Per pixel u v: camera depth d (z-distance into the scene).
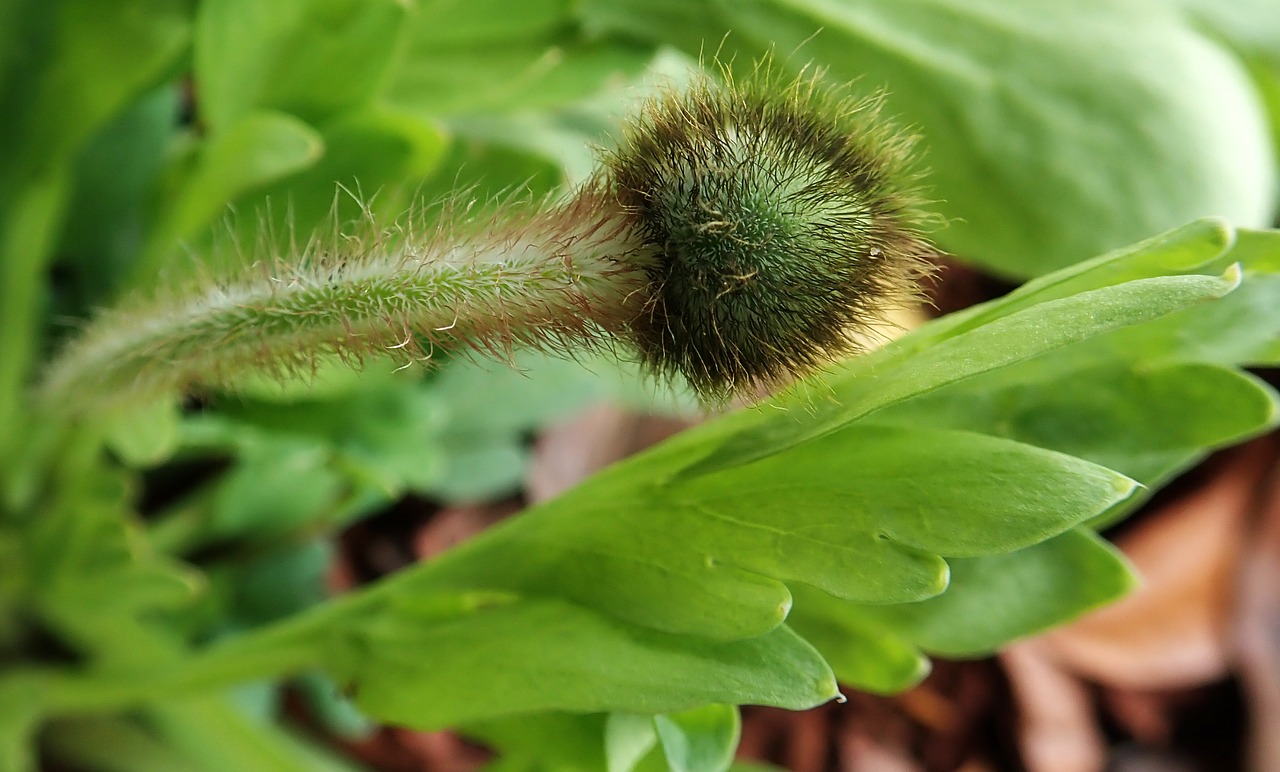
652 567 0.12
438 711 0.12
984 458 0.11
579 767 0.12
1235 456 0.21
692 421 0.20
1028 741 0.21
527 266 0.12
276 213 0.15
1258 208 0.16
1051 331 0.11
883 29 0.16
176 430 0.15
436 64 0.16
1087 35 0.16
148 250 0.15
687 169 0.11
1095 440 0.12
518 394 0.18
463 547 0.13
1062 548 0.13
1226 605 0.21
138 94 0.15
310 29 0.14
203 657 0.14
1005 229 0.16
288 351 0.13
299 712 0.20
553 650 0.12
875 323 0.12
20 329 0.16
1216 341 0.12
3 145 0.15
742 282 0.11
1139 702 0.21
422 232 0.12
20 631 0.16
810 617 0.13
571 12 0.16
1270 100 0.17
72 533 0.16
